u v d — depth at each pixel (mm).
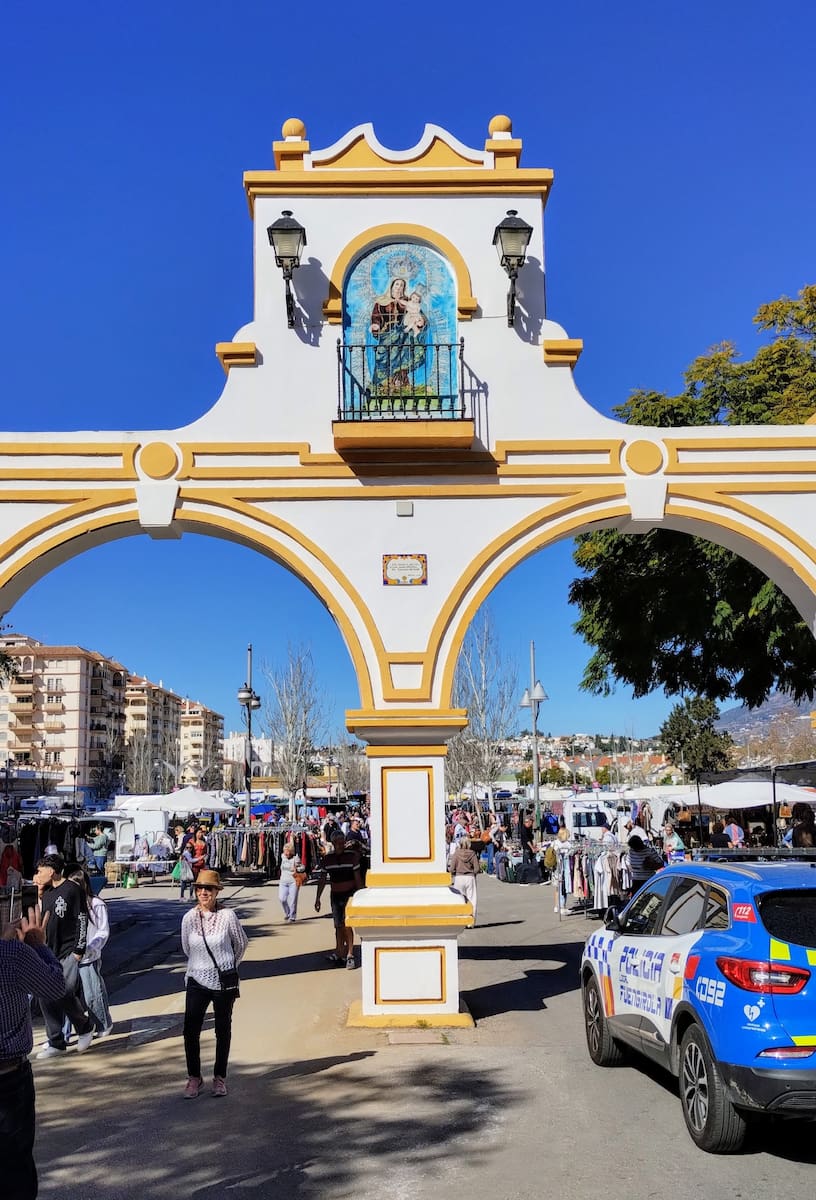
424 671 10555
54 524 10578
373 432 10492
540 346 11117
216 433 10844
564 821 34281
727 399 19203
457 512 10844
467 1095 7531
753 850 8797
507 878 28984
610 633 19750
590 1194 5602
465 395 11000
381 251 11281
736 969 5949
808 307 19109
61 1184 5918
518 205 11312
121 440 10750
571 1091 7594
